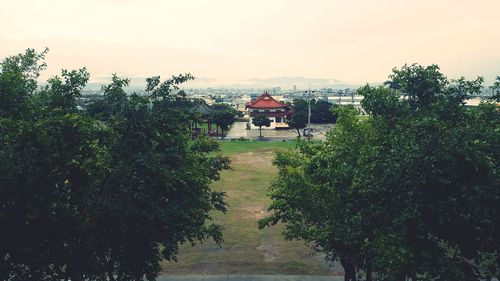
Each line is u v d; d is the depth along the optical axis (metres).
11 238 12.18
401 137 11.97
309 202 15.03
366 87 13.62
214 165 18.66
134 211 13.27
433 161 10.67
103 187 13.80
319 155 14.90
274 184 18.50
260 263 22.58
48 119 12.58
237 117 133.50
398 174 11.42
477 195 11.17
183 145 15.13
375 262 12.34
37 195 11.88
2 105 13.37
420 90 12.57
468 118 12.27
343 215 13.83
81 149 12.91
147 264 15.02
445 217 11.13
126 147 13.78
